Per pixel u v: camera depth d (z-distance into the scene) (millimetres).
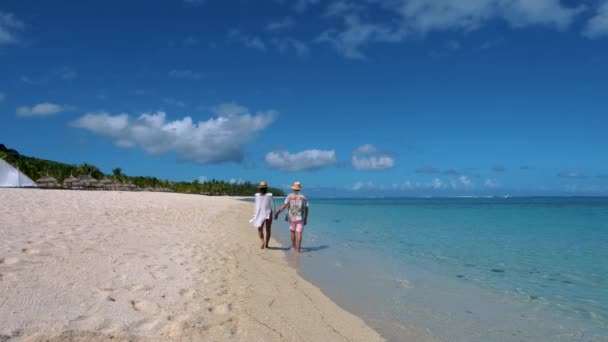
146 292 5227
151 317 4348
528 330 5105
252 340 4188
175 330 4051
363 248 12078
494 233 17094
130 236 9672
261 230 11086
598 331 5082
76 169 89500
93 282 5324
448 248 12211
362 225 21359
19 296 4355
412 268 9000
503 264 9594
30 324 3654
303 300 6051
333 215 32906
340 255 10625
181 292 5488
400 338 4766
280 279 7336
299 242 10961
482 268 9078
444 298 6539
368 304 6105
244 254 9641
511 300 6461
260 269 8016
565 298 6605
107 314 4219
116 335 3717
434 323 5320
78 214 13570
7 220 10281
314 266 8992
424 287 7266
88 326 3818
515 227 20422
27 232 8562
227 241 11492
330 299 6285
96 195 31734
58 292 4691
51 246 7223
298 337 4496
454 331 5039
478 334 4945
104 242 8336
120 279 5664
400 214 35000
